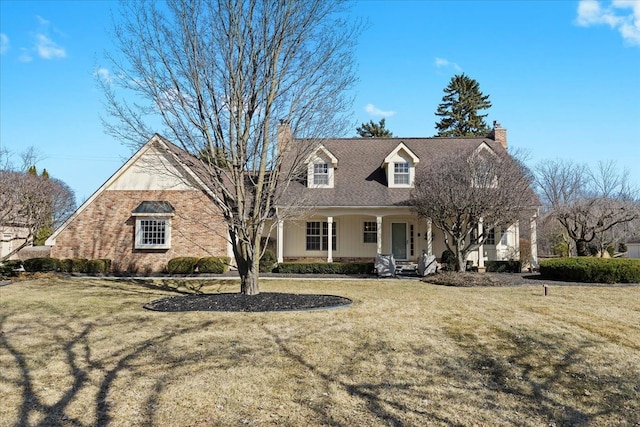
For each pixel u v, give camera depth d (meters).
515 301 12.55
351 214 22.48
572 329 8.98
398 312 10.70
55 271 21.38
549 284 16.94
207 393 5.51
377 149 26.09
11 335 8.38
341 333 8.48
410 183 23.27
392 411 5.07
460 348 7.58
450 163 18.56
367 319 9.79
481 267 21.50
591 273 17.23
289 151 12.48
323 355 7.09
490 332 8.69
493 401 5.41
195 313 10.27
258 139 11.72
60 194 37.62
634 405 5.37
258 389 5.66
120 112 16.25
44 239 31.69
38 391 5.53
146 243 21.73
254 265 12.22
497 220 17.81
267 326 8.99
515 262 22.03
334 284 17.22
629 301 12.57
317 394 5.52
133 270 21.66
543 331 8.77
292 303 11.32
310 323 9.30
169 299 12.12
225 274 20.70
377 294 14.09
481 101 51.84
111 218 22.02
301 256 24.31
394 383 5.93
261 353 7.16
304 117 12.03
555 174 28.16
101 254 21.84
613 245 29.25
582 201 22.86
